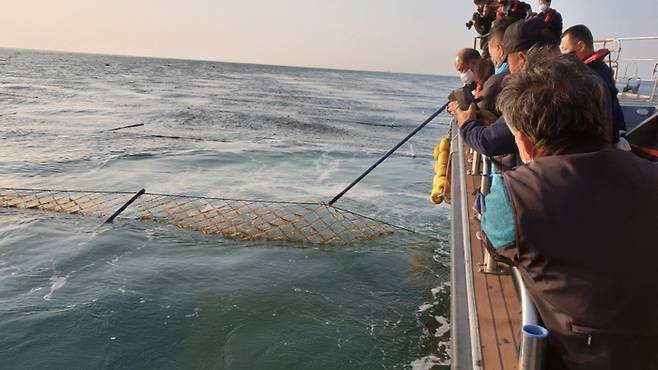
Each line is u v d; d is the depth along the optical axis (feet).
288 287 23.43
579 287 4.17
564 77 4.63
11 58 490.08
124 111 111.75
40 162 53.31
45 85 177.78
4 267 25.17
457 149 17.24
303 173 51.93
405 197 41.75
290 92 233.55
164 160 56.54
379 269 25.89
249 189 43.39
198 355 17.98
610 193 4.23
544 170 4.47
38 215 33.60
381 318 20.77
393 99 229.04
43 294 22.22
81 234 30.17
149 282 23.67
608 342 4.14
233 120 105.50
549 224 4.25
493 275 9.77
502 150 7.74
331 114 134.41
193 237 29.94
